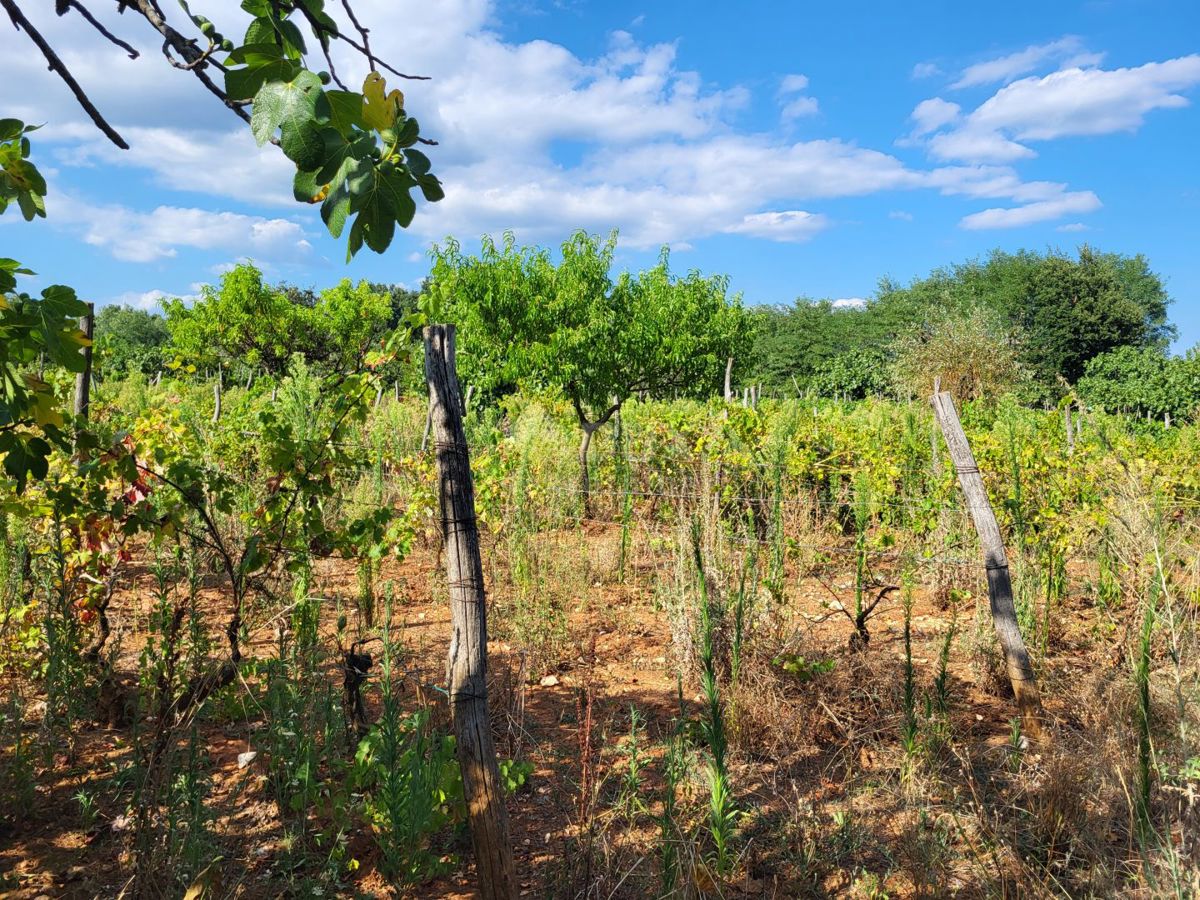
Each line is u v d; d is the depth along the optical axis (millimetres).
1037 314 46156
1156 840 3006
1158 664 4387
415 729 3508
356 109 1437
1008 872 3029
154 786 3227
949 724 4188
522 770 3660
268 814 3518
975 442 8461
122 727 4305
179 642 4234
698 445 8445
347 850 3244
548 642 5465
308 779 3445
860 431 10586
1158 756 3477
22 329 2234
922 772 3783
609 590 6969
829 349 55594
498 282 11969
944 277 57938
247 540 4207
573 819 3545
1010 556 6285
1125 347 30203
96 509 3963
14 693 4102
